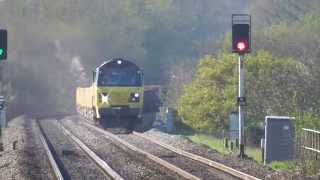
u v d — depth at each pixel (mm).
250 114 95562
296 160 66812
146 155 79875
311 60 102250
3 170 67562
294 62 101625
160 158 76312
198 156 74875
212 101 101500
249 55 100438
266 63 97125
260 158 76750
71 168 69125
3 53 73812
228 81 102188
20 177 59875
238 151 80062
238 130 82188
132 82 130125
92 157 78625
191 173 61906
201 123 103438
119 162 73312
